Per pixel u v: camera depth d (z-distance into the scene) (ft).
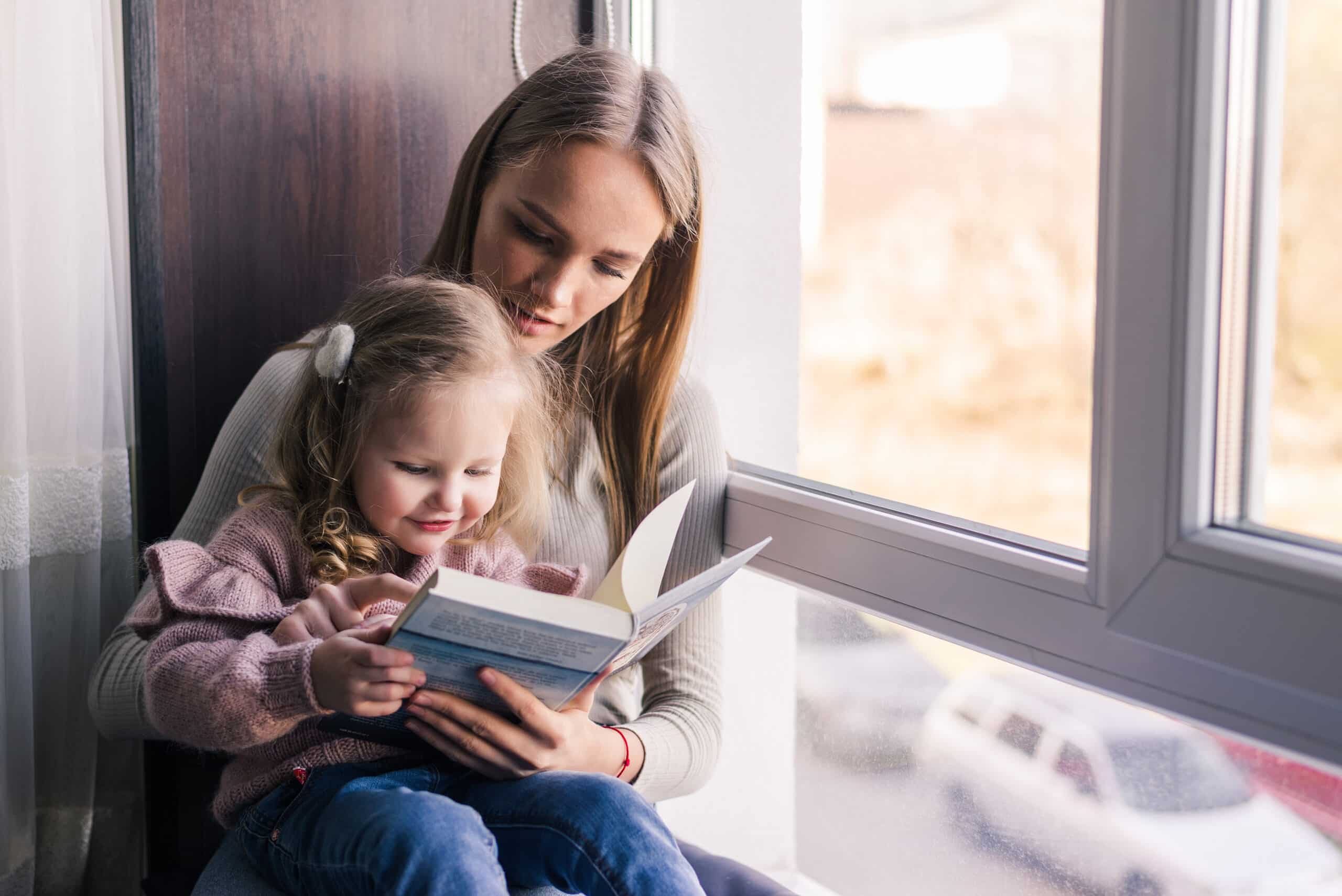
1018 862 3.57
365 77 4.37
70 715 4.05
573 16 4.73
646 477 4.02
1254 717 2.56
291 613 2.99
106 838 4.26
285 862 2.93
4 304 3.61
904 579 3.51
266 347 4.31
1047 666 3.07
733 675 4.73
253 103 4.17
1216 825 3.00
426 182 4.55
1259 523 2.72
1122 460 2.85
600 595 2.97
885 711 4.06
